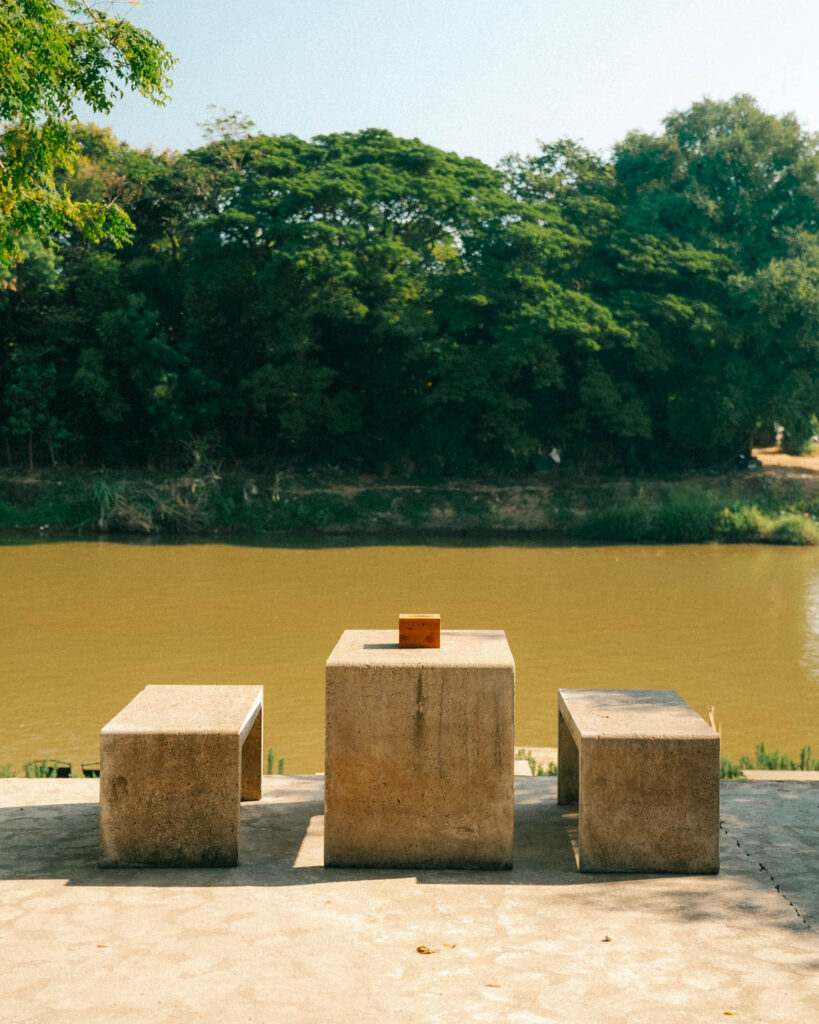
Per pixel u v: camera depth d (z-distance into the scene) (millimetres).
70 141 14172
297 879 5363
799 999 3941
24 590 35781
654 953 4383
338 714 5520
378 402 57969
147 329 53938
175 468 57375
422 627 5941
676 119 58844
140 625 29688
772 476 56875
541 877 5422
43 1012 3852
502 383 55625
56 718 19703
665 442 59281
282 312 53625
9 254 15102
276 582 38125
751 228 56719
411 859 5551
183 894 5113
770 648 27156
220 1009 3873
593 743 5477
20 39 12695
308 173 53875
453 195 53062
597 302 55219
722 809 6738
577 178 61719
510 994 3988
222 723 5656
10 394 55812
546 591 36375
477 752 5512
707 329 52656
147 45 13695
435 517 53594
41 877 5379
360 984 4082
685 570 41750
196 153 56500
